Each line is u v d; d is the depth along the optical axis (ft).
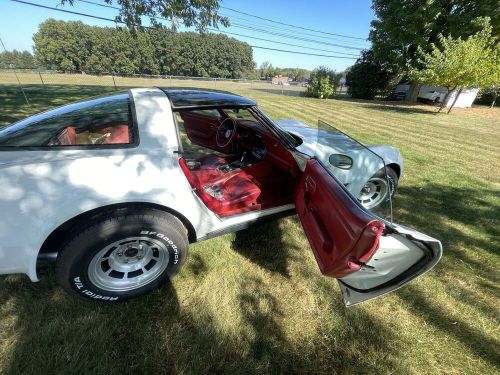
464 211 12.04
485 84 48.03
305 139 9.55
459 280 7.97
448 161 19.45
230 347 5.61
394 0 64.34
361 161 8.43
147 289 6.51
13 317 5.82
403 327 6.38
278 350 5.67
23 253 5.17
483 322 6.64
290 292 7.10
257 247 8.70
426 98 72.54
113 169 5.56
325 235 5.92
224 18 29.01
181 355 5.39
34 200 5.02
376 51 71.36
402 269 5.40
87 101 7.18
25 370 4.92
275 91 96.32
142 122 6.18
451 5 62.28
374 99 85.71
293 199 8.38
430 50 63.62
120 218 5.63
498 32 56.70
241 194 8.17
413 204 12.46
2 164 5.10
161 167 5.94
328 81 79.30
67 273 5.55
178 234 6.34
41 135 5.73
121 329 5.79
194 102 7.09
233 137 11.35
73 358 5.13
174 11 26.61
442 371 5.55
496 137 30.53
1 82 62.54
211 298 6.68
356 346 5.90
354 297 6.01
